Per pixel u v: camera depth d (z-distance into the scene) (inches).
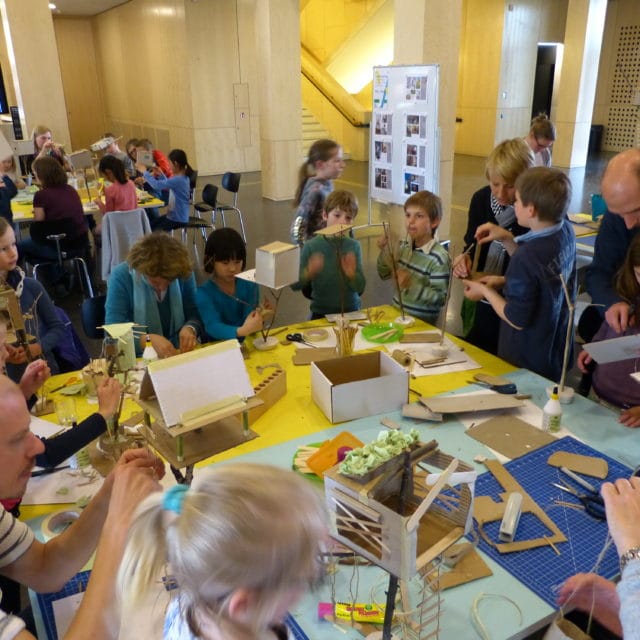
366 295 199.0
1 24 433.7
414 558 34.0
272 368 83.7
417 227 104.3
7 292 71.1
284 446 65.3
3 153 102.9
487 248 113.2
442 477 34.9
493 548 51.3
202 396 45.0
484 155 486.9
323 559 27.5
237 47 411.5
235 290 98.0
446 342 91.7
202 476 26.8
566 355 73.5
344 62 520.1
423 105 197.8
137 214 182.9
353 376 74.8
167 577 27.3
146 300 91.5
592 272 92.3
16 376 79.4
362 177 406.3
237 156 434.6
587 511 55.4
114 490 38.9
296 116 337.7
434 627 43.8
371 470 35.9
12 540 42.1
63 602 47.1
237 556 23.5
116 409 58.8
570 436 67.1
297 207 153.6
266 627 26.1
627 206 71.2
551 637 41.3
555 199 77.7
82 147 599.8
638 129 275.9
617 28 478.0
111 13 515.8
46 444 55.1
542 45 476.4
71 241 191.5
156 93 464.1
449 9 211.6
